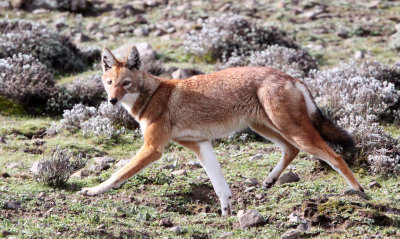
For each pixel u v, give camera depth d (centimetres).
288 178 1759
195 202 1655
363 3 4700
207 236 1338
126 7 4556
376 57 3309
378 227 1322
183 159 2044
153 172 1791
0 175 1730
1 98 2505
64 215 1384
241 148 2209
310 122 1580
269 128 1681
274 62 3080
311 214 1409
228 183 1770
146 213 1455
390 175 1794
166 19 4334
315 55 3438
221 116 1617
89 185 1719
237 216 1491
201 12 4444
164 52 3528
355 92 2439
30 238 1190
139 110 1655
